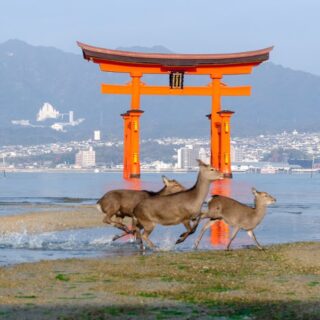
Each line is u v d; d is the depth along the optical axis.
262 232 32.91
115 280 17.36
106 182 140.88
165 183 26.06
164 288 16.31
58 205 52.69
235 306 14.48
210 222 24.47
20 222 35.09
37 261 21.17
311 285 16.64
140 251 24.22
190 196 23.80
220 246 26.06
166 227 34.69
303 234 32.03
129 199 26.09
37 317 13.53
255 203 23.97
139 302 14.84
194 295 15.49
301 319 13.46
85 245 26.19
